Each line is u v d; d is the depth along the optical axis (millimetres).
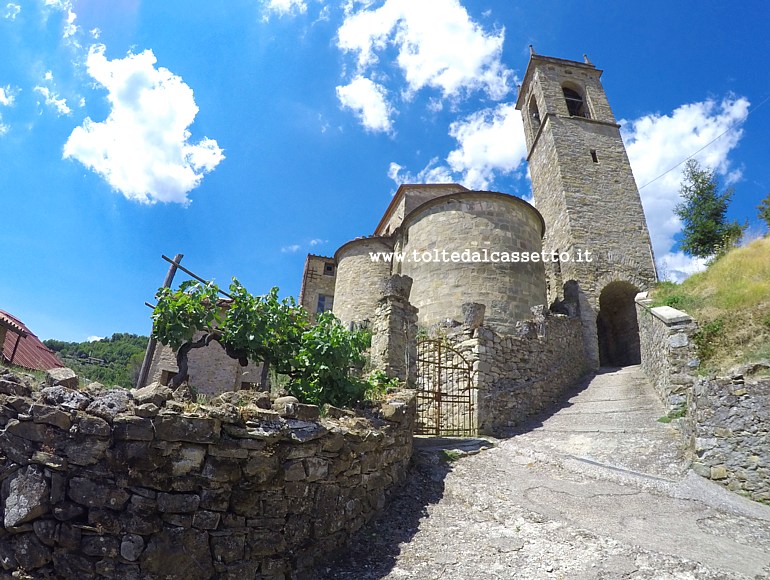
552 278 23469
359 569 4188
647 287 21484
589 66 28562
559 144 24953
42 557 3281
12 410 3496
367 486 5152
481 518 5402
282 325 6453
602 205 23234
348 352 6422
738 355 8734
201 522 3586
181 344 6363
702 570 4148
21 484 3334
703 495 6215
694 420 7438
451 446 8336
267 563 3809
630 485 6605
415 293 17016
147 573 3346
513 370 11523
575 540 4797
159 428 3580
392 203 26062
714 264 13727
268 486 3963
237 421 3949
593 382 14883
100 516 3373
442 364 11477
